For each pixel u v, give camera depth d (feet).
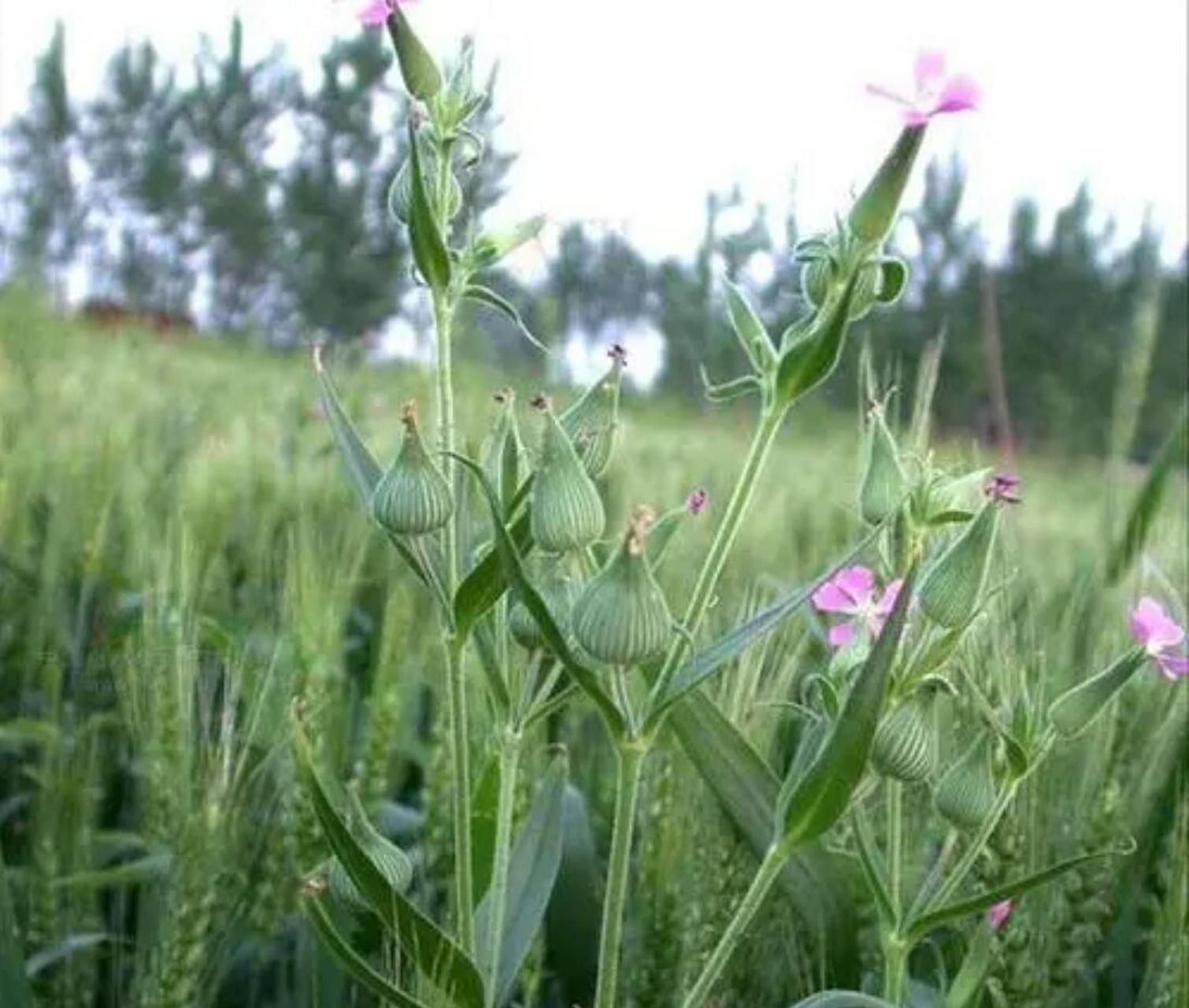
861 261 0.99
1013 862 1.31
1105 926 1.57
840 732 0.98
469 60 1.05
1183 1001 1.27
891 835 1.14
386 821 1.72
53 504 2.48
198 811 1.36
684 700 1.24
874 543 1.14
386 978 1.14
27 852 1.72
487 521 1.31
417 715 1.94
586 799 1.81
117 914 1.57
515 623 1.06
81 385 3.66
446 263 1.04
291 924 1.52
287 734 1.49
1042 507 4.15
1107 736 1.49
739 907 1.32
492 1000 1.06
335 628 1.82
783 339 1.02
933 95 0.95
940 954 1.30
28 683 2.05
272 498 2.73
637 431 4.14
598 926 1.45
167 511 2.42
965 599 1.03
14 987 1.21
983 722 1.27
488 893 1.12
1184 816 1.43
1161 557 2.01
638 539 0.95
